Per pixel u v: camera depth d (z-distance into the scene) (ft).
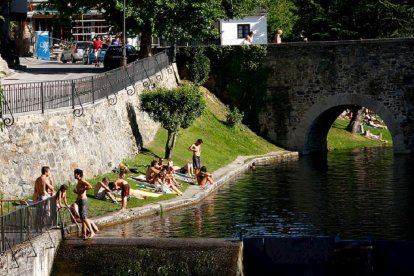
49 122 164.86
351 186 205.05
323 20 312.71
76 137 172.96
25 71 252.01
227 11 265.95
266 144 267.59
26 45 313.73
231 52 273.95
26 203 143.84
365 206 180.75
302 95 268.62
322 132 276.41
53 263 131.85
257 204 182.09
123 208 161.17
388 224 164.14
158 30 246.27
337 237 133.49
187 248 131.54
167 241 133.59
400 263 131.23
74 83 177.58
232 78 274.16
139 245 132.77
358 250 131.54
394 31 307.78
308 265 132.87
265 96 271.90
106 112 190.90
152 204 168.35
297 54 268.41
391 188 201.36
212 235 151.94
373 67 260.01
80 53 290.76
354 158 256.52
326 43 264.52
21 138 155.63
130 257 131.13
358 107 295.48
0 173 149.79
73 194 162.30
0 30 256.52
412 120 258.16
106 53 262.67
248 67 273.13
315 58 266.16
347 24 310.65
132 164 196.75
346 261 131.75
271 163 247.91
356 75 262.06
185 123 212.23
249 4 267.39
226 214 170.71
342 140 289.74
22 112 160.45
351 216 171.22
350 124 298.35
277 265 133.18
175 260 130.21
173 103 209.97
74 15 255.70
